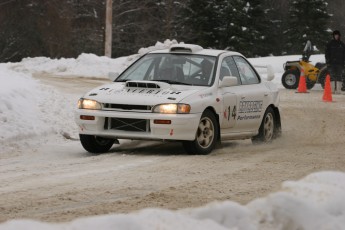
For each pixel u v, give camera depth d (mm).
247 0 148000
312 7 153000
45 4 137750
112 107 22938
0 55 137625
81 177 18172
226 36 144000
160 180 17531
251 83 26281
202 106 22766
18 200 14852
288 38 156250
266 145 26297
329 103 47969
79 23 146250
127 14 148625
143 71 24984
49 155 23594
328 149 24797
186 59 24875
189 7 144000
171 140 22453
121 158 22234
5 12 135750
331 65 58469
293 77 64812
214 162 21062
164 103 22328
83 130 23250
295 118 37062
